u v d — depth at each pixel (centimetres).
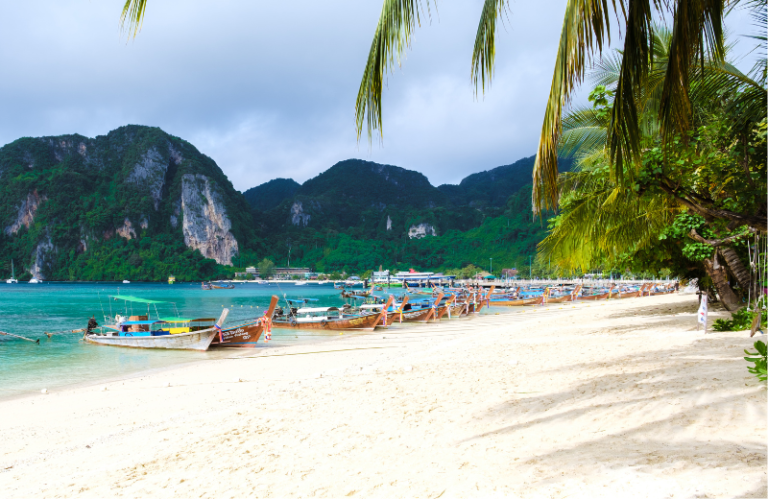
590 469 392
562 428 532
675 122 433
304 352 2094
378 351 1911
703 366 775
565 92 387
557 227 1485
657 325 1589
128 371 1795
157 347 2369
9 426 1031
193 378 1536
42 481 612
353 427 665
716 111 816
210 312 5412
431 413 690
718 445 407
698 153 721
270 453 590
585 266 1797
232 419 816
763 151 663
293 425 719
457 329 2902
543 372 919
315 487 456
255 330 2336
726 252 1432
